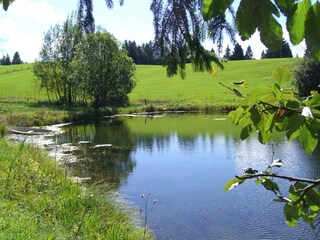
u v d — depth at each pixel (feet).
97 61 132.05
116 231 23.48
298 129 4.20
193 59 8.31
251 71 243.60
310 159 56.18
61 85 167.43
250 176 5.53
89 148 71.92
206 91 207.51
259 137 4.72
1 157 34.50
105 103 145.18
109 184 47.62
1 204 22.88
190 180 49.60
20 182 29.53
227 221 35.09
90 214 26.03
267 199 41.01
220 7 3.14
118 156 64.64
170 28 7.62
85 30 9.09
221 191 44.42
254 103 4.57
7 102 170.50
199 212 37.78
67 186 31.27
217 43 7.22
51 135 88.74
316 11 3.01
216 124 106.93
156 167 56.95
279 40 3.08
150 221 35.12
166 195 43.42
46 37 160.66
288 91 4.45
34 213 23.25
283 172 49.67
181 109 158.10
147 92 215.92
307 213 5.35
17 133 86.48
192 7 7.36
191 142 78.07
